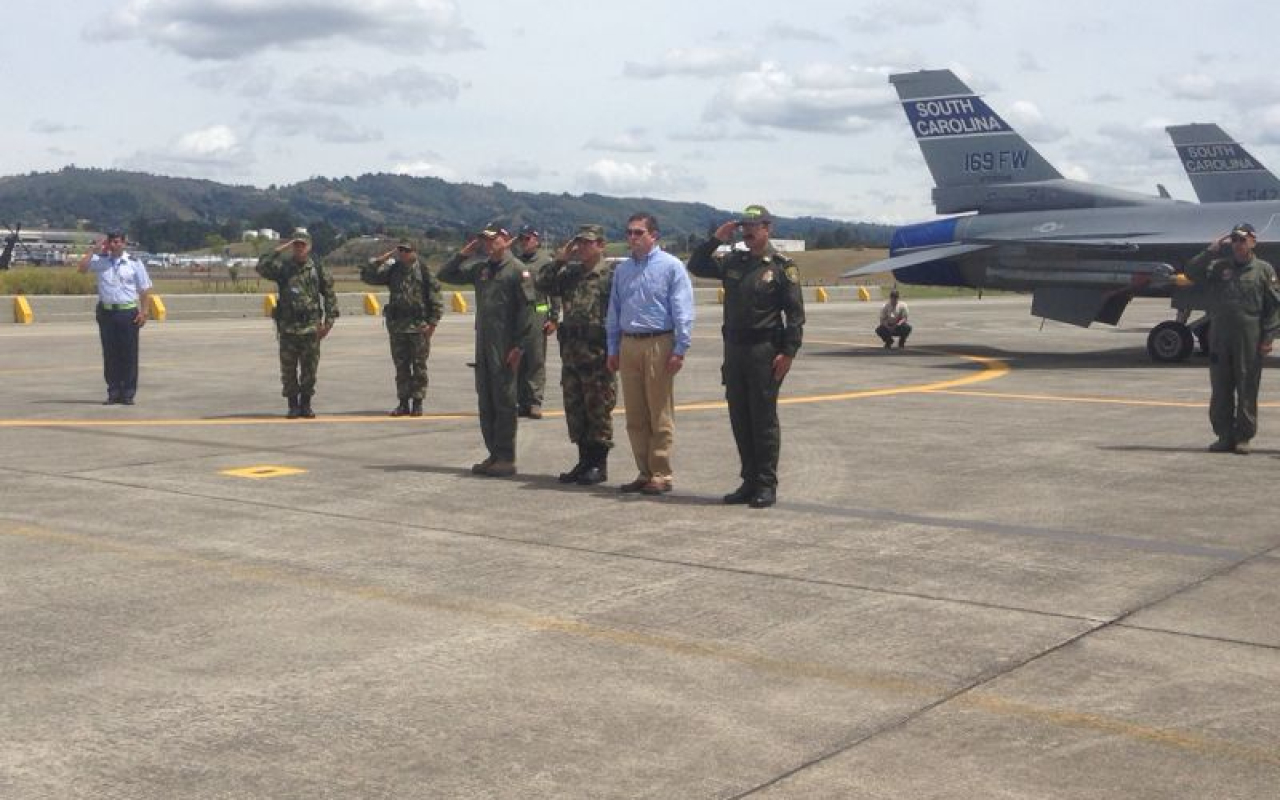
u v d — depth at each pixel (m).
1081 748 4.42
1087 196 25.50
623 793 4.04
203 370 19.62
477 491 9.38
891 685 5.09
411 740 4.48
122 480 9.72
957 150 26.91
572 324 9.57
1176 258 23.70
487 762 4.29
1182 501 9.10
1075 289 24.36
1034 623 5.97
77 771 4.19
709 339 28.00
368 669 5.26
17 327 30.80
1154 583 6.72
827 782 4.13
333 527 8.04
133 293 14.96
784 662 5.38
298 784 4.10
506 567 7.02
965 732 4.57
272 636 5.71
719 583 6.70
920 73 27.14
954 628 5.89
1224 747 4.43
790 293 8.62
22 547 7.41
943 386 17.89
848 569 7.02
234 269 71.12
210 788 4.06
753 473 8.85
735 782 4.13
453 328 31.80
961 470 10.46
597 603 6.29
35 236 139.75
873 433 12.80
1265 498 9.23
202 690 4.98
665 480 9.30
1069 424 13.56
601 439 9.65
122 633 5.73
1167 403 15.70
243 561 7.11
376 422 13.59
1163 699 4.92
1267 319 11.20
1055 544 7.66
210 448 11.47
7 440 11.91
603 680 5.14
